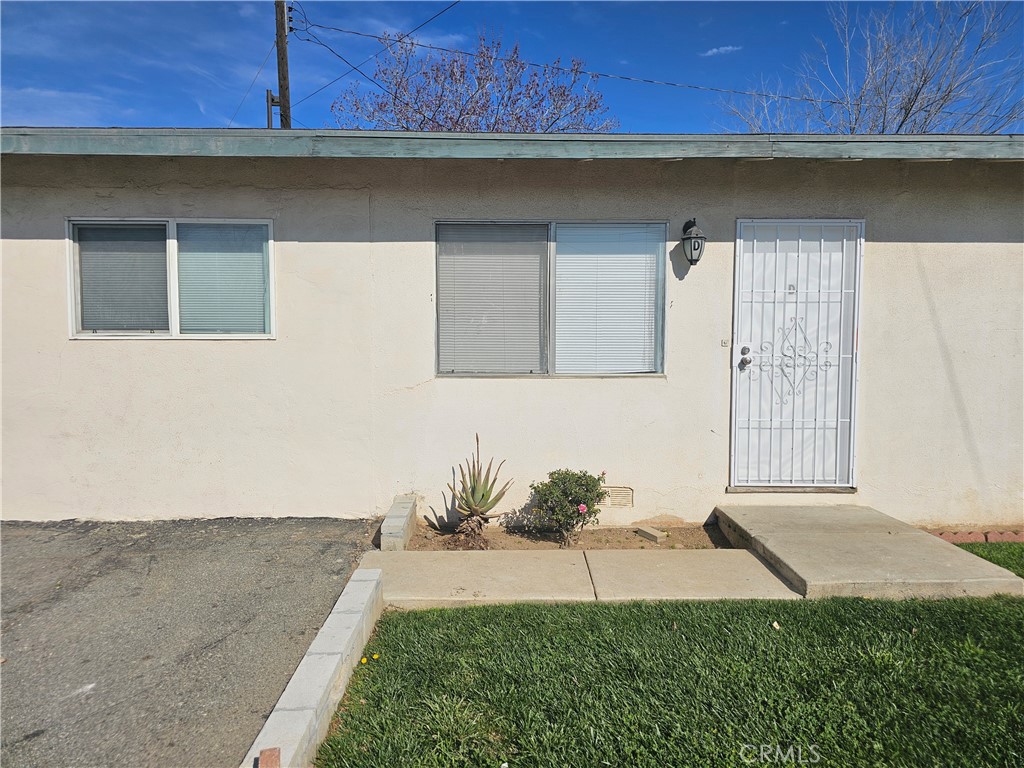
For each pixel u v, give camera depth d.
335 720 2.91
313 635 3.62
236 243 5.57
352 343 5.62
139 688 3.09
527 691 3.13
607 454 5.73
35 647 3.46
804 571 4.28
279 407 5.63
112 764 2.57
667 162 5.49
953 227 5.61
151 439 5.59
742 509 5.66
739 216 5.58
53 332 5.51
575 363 5.73
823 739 2.77
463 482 5.47
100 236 5.55
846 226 5.61
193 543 5.09
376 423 5.67
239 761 2.60
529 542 5.43
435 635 3.68
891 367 5.71
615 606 4.05
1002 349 5.68
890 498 5.80
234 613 3.89
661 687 3.14
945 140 4.91
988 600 4.07
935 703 3.02
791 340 5.70
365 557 4.81
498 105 17.09
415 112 16.84
